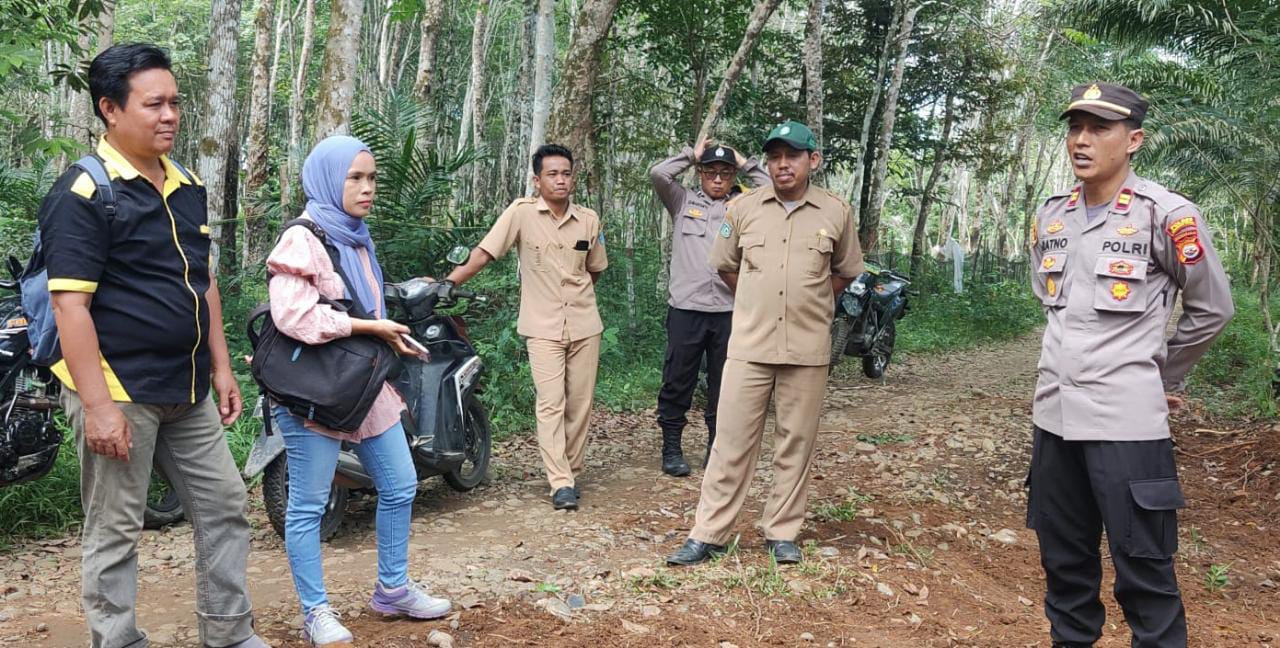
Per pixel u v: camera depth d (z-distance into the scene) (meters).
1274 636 3.98
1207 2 11.27
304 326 3.12
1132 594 3.02
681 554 4.43
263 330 3.31
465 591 3.96
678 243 6.22
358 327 3.19
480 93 19.47
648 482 6.16
